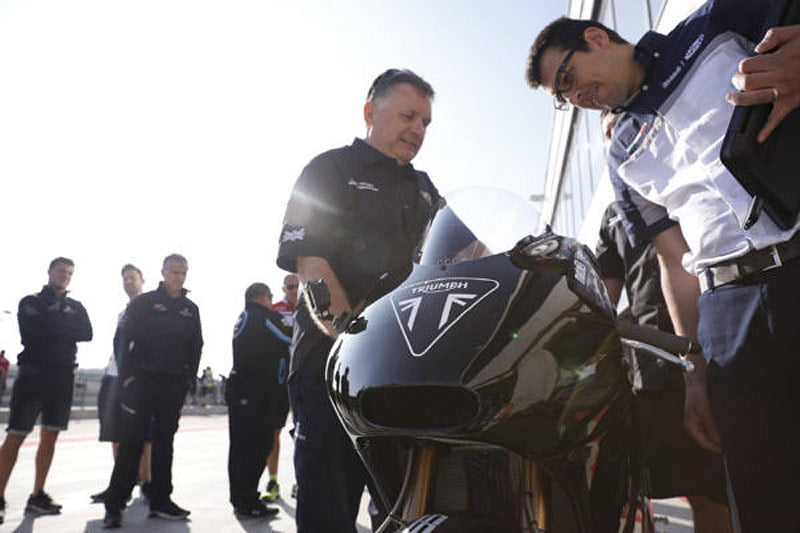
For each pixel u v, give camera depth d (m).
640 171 1.68
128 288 5.98
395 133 2.04
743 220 1.39
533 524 0.95
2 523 4.10
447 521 0.95
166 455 4.46
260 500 4.57
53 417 4.53
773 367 1.34
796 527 1.31
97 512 4.53
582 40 1.71
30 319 4.44
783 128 1.27
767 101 1.17
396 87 2.06
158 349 4.43
